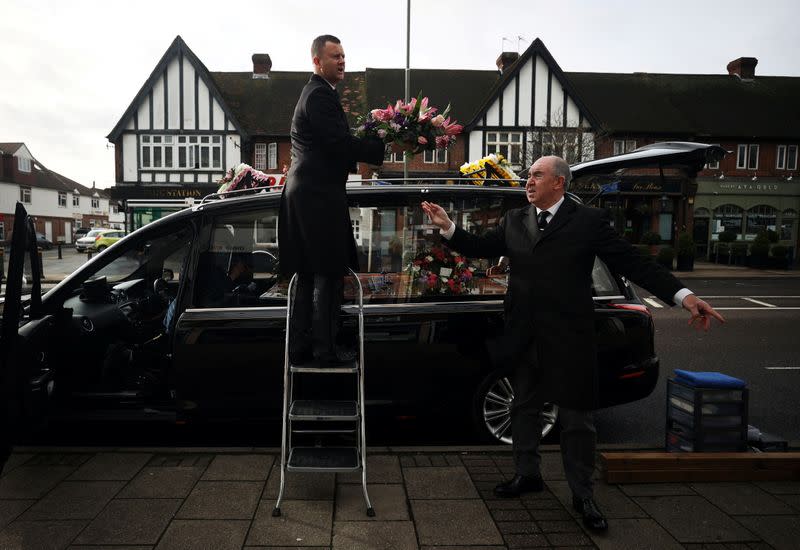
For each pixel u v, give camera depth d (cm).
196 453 364
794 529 283
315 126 310
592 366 294
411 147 350
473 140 2641
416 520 288
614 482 334
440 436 442
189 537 269
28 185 5875
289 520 285
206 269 385
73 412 387
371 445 423
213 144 2664
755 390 585
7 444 285
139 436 431
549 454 380
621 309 402
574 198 354
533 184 306
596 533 277
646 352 406
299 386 374
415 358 383
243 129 2644
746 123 3017
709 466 338
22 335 322
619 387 399
